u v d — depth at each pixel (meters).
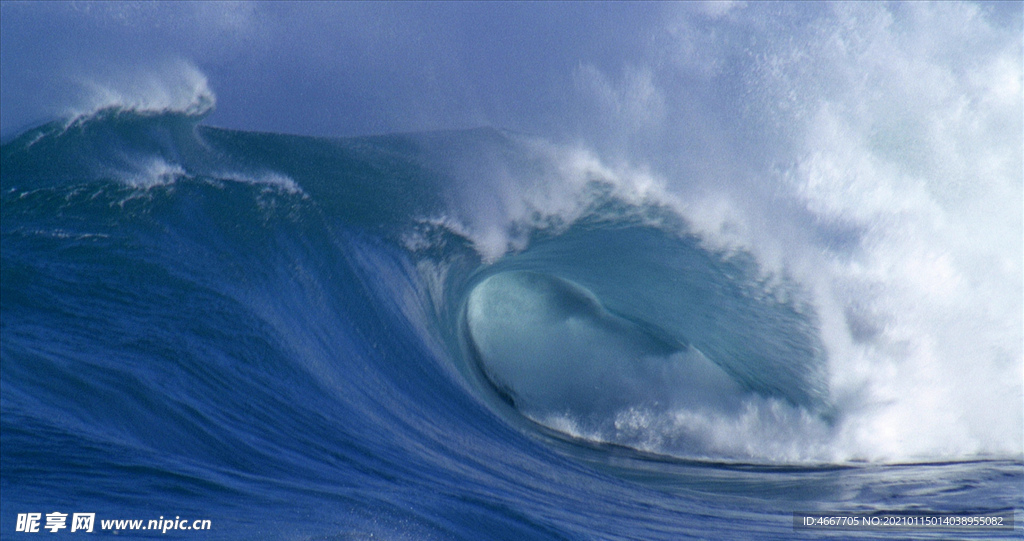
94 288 7.72
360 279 8.99
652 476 7.42
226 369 7.36
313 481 5.94
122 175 9.12
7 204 8.32
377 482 6.11
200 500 5.34
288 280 8.65
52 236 8.11
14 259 7.71
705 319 9.20
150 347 7.21
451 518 5.66
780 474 7.79
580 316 8.95
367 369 8.05
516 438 7.74
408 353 8.42
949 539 5.93
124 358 6.98
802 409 8.55
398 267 9.27
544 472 7.08
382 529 5.34
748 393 8.57
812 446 8.31
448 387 8.23
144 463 5.70
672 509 6.52
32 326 7.06
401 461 6.67
